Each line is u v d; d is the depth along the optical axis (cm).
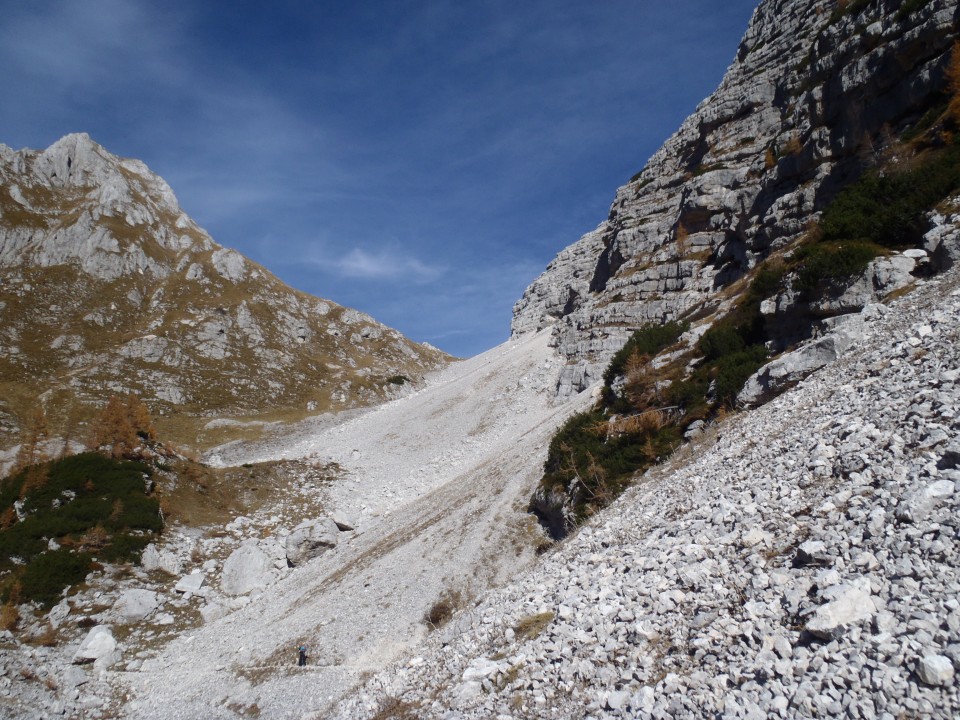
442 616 3434
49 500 5275
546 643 1364
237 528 5966
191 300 14062
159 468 6253
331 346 15212
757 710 827
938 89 3984
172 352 11844
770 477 1563
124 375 10669
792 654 905
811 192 4991
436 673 1630
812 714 785
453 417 9225
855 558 1029
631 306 8462
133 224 15425
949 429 1245
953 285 2156
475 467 6238
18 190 14850
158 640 4203
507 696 1259
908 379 1605
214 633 4231
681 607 1205
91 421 9056
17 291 12144
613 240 10312
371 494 7025
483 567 3700
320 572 4819
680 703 929
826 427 1650
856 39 5097
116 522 5188
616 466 3444
